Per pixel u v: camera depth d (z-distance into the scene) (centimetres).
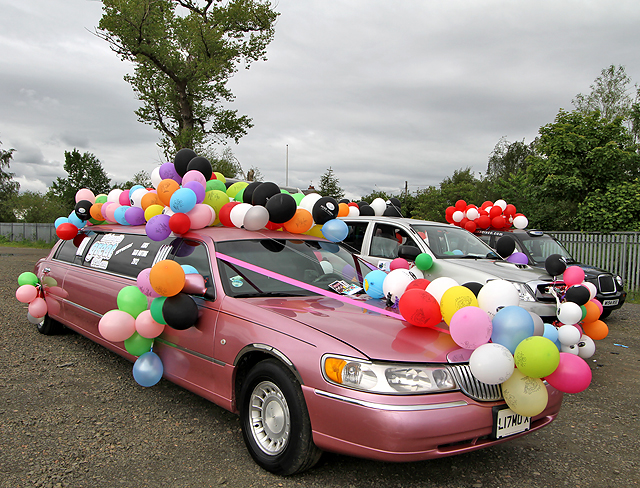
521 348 276
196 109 2528
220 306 356
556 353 275
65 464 313
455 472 324
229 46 2350
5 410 397
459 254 700
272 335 308
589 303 502
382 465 328
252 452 319
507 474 323
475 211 982
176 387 470
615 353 681
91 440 350
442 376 273
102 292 488
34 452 328
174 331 392
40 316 627
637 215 1365
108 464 316
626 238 1249
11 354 561
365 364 268
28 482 289
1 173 5772
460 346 288
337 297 377
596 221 1403
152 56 2247
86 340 639
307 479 304
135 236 505
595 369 602
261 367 313
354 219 778
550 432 402
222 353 341
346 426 265
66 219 639
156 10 2212
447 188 4369
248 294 366
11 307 859
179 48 2305
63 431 363
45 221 4016
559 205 1593
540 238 991
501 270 633
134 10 2092
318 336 291
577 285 483
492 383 271
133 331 402
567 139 1571
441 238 717
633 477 324
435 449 262
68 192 5444
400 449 255
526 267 670
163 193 451
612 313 1014
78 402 423
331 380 273
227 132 2484
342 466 324
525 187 1733
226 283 369
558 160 1591
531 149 4800
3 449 330
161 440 354
